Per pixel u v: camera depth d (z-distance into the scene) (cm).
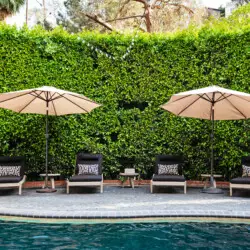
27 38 1052
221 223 625
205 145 1074
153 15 1872
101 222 625
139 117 1097
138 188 1034
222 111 973
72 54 1087
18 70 1041
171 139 1090
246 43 1043
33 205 752
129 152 1098
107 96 1096
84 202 790
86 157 1020
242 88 1044
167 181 929
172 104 949
